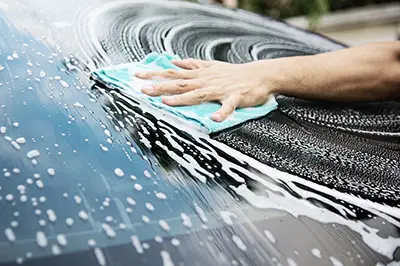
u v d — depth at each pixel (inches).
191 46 55.2
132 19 57.1
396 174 39.0
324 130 44.4
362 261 28.9
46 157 30.7
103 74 42.2
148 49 50.9
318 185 35.2
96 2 58.4
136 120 37.4
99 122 35.9
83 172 30.3
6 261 23.1
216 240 27.6
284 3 170.2
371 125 47.3
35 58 42.1
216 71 45.6
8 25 46.3
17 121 33.3
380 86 50.3
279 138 40.8
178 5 67.6
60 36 47.6
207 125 38.2
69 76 41.0
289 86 47.6
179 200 30.0
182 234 27.4
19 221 25.5
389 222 32.5
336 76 49.0
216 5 73.7
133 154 33.4
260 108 44.6
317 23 153.6
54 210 26.8
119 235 26.2
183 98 40.9
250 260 26.9
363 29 161.0
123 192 29.5
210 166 34.3
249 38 62.7
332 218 31.8
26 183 28.1
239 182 33.4
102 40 49.6
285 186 34.1
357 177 37.5
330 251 28.9
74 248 24.7
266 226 29.6
